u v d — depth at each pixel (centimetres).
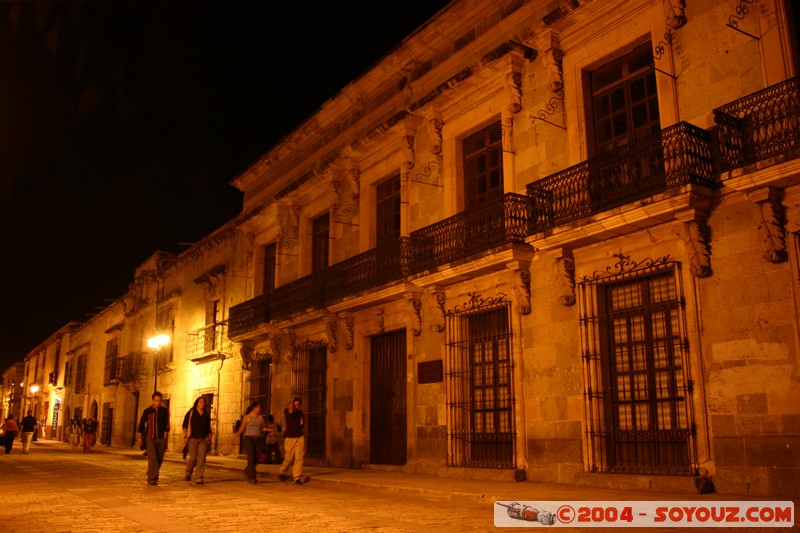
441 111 1533
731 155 943
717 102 1005
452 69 1534
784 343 881
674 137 995
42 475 1512
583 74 1226
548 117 1271
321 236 2017
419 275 1435
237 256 2462
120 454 2730
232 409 2331
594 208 1109
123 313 3809
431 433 1445
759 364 905
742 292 934
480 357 1377
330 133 1991
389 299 1584
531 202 1238
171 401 2900
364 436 1675
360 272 1673
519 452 1228
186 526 740
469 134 1492
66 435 4794
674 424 1019
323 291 1808
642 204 1005
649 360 1063
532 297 1245
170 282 3145
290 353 1991
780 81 928
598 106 1213
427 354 1483
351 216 1827
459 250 1359
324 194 1967
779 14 940
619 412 1100
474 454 1359
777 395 881
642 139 1032
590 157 1198
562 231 1126
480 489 1066
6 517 808
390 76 1730
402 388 1594
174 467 1894
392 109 1722
